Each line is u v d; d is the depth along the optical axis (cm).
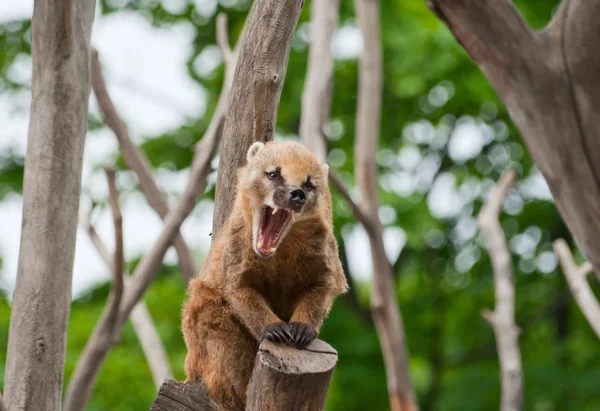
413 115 2031
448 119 2034
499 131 2044
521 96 869
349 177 1902
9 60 1973
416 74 1834
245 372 760
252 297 746
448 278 2102
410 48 1839
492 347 2089
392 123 2052
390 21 1859
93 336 1078
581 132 853
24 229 799
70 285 805
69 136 810
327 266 767
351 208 1317
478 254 2025
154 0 1992
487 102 1923
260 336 730
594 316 1208
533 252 2034
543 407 1706
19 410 770
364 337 1802
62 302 795
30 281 788
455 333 2127
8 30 1989
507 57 866
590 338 1980
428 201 2017
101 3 1978
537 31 874
